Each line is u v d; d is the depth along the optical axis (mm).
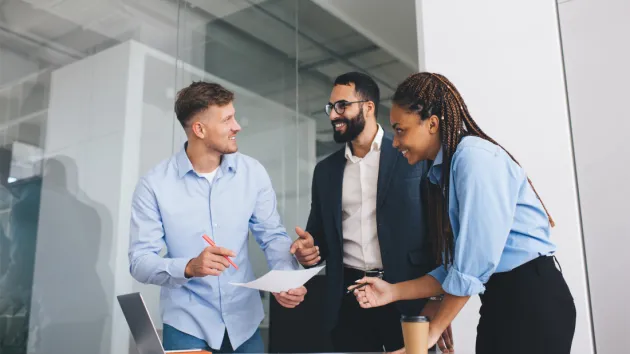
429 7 2410
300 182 3096
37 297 2668
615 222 1931
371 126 1932
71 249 2762
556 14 2115
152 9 3168
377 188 1877
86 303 2758
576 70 2074
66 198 2797
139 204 1693
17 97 2766
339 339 1916
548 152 2057
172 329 1641
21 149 2732
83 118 2896
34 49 2844
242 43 3289
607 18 2041
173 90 3141
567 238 1984
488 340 1087
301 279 1323
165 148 3084
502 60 2195
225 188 1745
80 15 2992
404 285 1229
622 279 1890
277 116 3197
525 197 1104
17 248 2654
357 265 1937
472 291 1051
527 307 1042
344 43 3236
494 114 2184
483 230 1044
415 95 1200
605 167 1974
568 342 1036
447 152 1191
